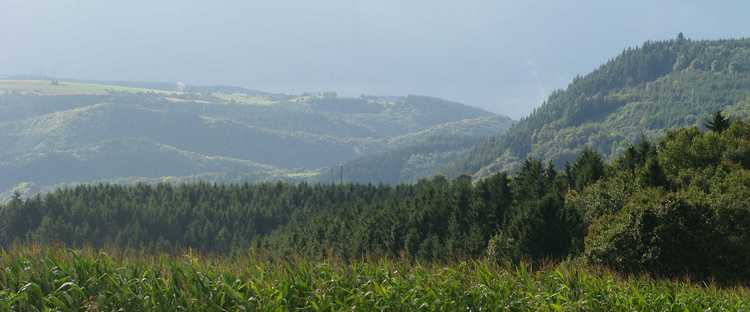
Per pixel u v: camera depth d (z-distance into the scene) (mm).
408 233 71000
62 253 10609
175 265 10156
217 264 11039
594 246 36406
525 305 11789
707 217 36562
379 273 11562
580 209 51875
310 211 130500
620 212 39031
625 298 12914
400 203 91750
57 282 9594
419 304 10875
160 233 128500
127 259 10555
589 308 12305
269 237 120250
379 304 10711
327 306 10195
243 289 10180
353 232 82250
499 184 75375
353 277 11234
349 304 10625
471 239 58156
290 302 10305
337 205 131375
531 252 44406
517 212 55781
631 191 50750
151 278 9875
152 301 9445
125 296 9383
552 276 13172
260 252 12023
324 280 10867
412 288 11258
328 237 84750
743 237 35750
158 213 131875
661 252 34219
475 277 12172
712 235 35094
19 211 127688
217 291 9969
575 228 47031
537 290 12453
